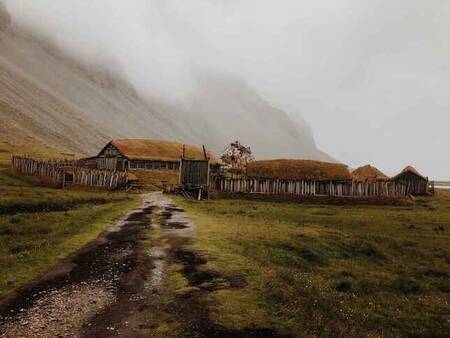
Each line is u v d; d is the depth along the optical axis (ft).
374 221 136.15
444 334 50.47
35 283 53.83
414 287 72.43
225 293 50.21
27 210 111.96
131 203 150.00
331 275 74.28
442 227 127.03
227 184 204.85
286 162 227.61
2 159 306.35
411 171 253.65
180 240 81.05
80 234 84.17
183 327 41.32
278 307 46.47
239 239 83.41
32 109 595.88
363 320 51.62
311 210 162.40
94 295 50.06
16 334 39.70
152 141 331.36
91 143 625.41
